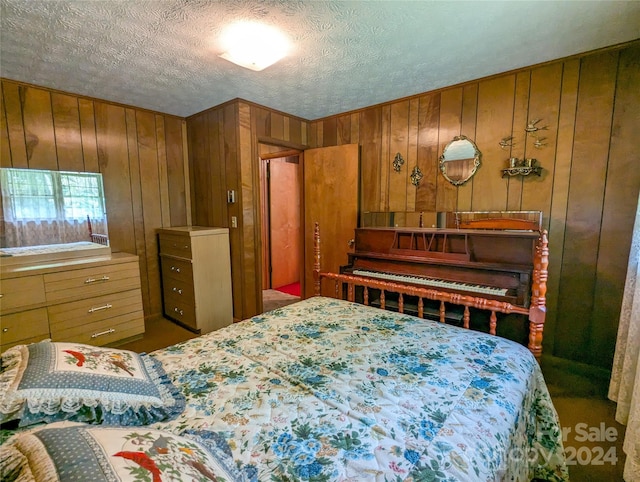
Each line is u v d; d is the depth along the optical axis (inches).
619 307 89.6
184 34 75.3
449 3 64.3
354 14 67.7
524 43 82.2
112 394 37.3
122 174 130.0
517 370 50.7
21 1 61.6
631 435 60.3
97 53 84.3
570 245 95.6
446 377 48.1
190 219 153.9
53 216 112.2
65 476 20.3
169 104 128.7
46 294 96.6
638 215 74.7
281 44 80.4
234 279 134.6
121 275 113.8
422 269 98.7
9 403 31.1
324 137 151.3
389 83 108.5
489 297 79.0
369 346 59.3
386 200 132.5
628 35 78.9
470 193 111.7
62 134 113.7
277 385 46.7
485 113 106.2
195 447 30.0
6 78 100.5
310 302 88.1
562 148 94.7
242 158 125.6
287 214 204.8
